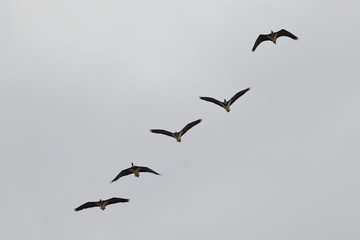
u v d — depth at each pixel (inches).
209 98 2223.2
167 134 2192.4
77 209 2180.1
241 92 2219.5
